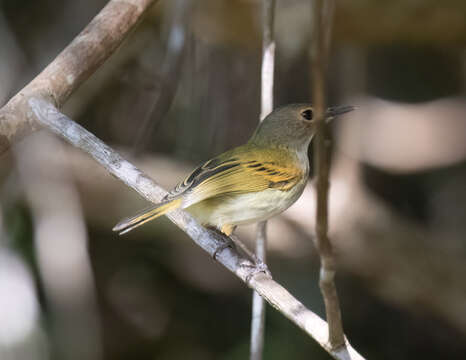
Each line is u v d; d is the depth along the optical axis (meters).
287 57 12.25
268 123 8.47
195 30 11.67
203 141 12.42
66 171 11.12
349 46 12.60
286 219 12.36
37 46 12.26
